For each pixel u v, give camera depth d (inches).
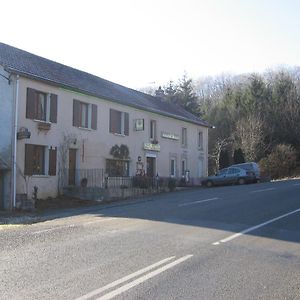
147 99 1656.0
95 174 1177.4
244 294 279.4
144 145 1430.9
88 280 307.0
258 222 593.0
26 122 995.3
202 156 1855.3
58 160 1083.3
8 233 526.6
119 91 1456.7
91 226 571.2
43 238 480.4
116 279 309.9
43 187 1032.8
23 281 303.7
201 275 322.3
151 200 992.9
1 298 266.7
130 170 1364.4
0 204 951.6
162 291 282.8
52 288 287.4
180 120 1680.6
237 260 372.2
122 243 444.5
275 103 2797.7
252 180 1670.8
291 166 2284.7
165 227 550.9
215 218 633.6
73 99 1142.3
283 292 285.6
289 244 444.5
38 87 1032.8
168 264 354.3
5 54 1071.6
